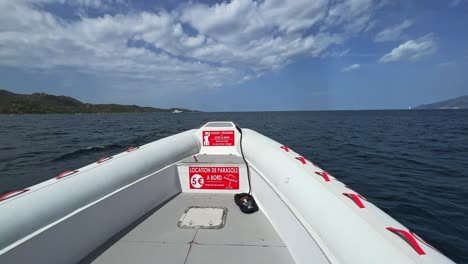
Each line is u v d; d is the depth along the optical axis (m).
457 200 4.86
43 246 1.32
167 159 2.71
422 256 0.96
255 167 2.62
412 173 6.88
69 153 9.80
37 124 30.14
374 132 18.66
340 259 1.15
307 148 11.12
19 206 1.29
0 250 1.12
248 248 1.73
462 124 26.89
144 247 1.75
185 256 1.64
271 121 34.84
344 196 1.45
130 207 2.08
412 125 26.08
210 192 2.82
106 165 2.02
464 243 3.42
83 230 1.61
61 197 1.51
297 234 1.57
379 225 1.17
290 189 1.77
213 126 3.54
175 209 2.38
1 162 8.30
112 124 29.44
